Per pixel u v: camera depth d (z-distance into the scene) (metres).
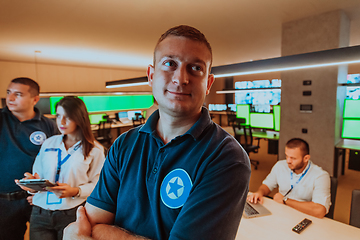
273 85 8.65
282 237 1.24
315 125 2.98
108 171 0.75
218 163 0.56
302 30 2.80
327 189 1.62
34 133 1.67
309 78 2.97
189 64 0.59
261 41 3.87
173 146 0.63
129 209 0.65
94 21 2.69
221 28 3.08
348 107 3.26
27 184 1.13
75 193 1.32
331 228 1.32
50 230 1.38
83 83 7.07
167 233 0.59
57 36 3.35
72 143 1.47
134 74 8.48
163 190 0.60
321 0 2.24
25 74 5.91
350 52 1.36
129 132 0.78
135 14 2.49
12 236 1.63
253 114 5.10
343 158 3.77
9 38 3.43
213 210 0.52
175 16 2.56
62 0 2.09
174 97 0.59
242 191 0.56
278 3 2.27
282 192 1.91
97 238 0.63
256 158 5.06
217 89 10.41
